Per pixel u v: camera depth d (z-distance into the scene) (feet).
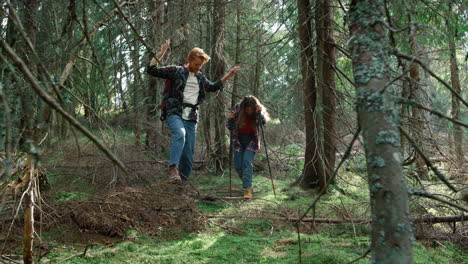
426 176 19.22
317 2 17.67
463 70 25.79
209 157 24.38
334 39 19.69
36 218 11.64
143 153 20.22
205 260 10.34
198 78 17.08
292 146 26.78
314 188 19.02
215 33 24.08
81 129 3.41
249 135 17.99
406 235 4.52
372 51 4.93
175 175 15.67
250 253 10.91
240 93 26.48
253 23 24.91
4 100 3.77
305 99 18.89
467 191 15.85
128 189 13.70
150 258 10.30
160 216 13.39
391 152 4.64
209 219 14.06
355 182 20.44
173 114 16.63
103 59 14.78
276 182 22.17
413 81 11.25
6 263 8.96
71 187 14.94
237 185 20.66
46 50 10.57
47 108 7.27
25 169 8.29
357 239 12.26
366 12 4.99
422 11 14.84
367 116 4.80
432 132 16.33
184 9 22.04
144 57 19.15
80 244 10.98
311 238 12.28
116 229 11.97
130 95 19.27
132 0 11.85
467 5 14.80
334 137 18.42
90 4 13.05
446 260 10.83
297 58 18.78
